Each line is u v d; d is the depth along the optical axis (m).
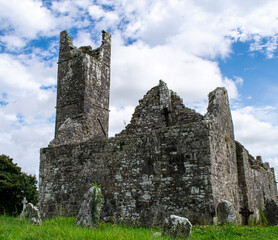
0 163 35.66
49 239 8.94
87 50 23.23
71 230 9.69
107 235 8.88
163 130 14.48
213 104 15.81
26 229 10.27
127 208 14.46
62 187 16.91
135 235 9.34
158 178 14.05
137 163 14.77
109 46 23.53
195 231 10.84
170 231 9.66
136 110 18.39
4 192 34.03
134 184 14.59
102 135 20.95
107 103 22.27
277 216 20.47
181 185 13.48
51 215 16.86
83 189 16.08
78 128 19.03
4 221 12.78
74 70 21.45
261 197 22.83
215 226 11.46
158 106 17.78
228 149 16.58
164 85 17.84
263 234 10.72
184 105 17.42
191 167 13.46
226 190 15.00
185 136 13.91
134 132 18.03
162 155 14.21
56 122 21.30
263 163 27.88
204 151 13.41
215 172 13.61
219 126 15.42
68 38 22.48
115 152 15.52
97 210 12.14
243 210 15.73
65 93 21.42
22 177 35.50
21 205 34.34
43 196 17.50
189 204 13.11
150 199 14.02
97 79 21.77
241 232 10.77
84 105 20.33
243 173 18.44
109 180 15.34
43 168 17.97
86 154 16.45
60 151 17.52
